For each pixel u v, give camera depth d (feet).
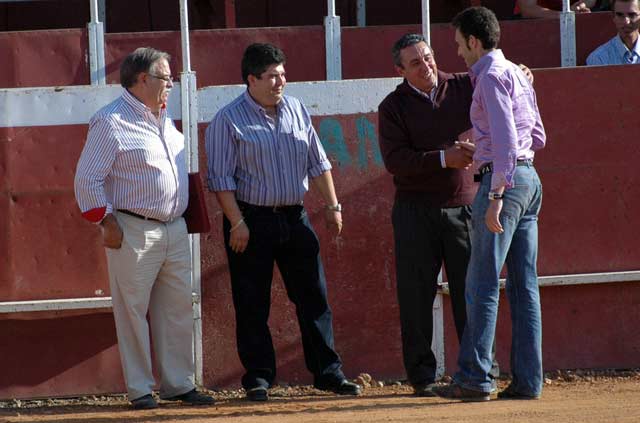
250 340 63.10
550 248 70.54
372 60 75.66
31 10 93.81
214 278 68.74
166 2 94.17
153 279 61.11
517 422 52.01
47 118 67.15
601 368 71.61
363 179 69.56
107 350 68.33
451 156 59.31
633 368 71.82
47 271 67.36
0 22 93.66
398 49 61.00
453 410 56.03
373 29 75.61
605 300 71.56
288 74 75.25
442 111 61.11
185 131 68.13
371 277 69.87
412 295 62.80
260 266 62.64
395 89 65.51
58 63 73.15
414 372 63.72
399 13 94.68
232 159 61.93
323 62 75.46
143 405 61.93
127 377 62.08
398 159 60.75
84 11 94.02
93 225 67.62
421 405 58.90
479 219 56.29
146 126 59.93
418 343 63.36
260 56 61.21
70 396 68.08
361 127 69.41
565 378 70.03
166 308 62.64
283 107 62.75
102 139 58.95
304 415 57.06
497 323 70.28
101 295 67.82
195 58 74.33
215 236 68.64
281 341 69.26
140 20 94.17
